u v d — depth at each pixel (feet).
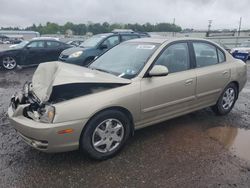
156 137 13.96
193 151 12.49
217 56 16.58
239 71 17.40
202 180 10.25
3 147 12.76
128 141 13.44
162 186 9.87
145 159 11.73
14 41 160.66
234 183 10.11
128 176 10.47
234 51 57.67
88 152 11.10
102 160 11.55
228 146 13.07
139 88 12.17
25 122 10.57
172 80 13.48
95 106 10.78
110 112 11.34
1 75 35.73
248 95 23.44
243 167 11.18
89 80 11.05
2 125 15.66
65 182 10.09
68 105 10.37
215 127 15.46
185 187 9.84
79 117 10.46
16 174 10.56
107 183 10.03
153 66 12.92
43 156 11.93
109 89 11.48
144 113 12.65
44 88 11.57
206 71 15.28
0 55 40.70
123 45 15.71
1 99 21.93
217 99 16.58
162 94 13.08
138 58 13.57
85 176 10.46
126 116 12.05
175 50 14.25
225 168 11.09
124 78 12.42
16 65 42.11
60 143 10.41
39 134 10.12
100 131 11.28
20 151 12.39
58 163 11.36
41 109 10.59
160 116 13.46
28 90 12.67
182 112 14.55
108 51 15.97
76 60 32.07
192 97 14.70
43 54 44.11
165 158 11.83
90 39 37.01
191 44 15.12
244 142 13.56
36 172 10.71
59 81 10.68
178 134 14.37
